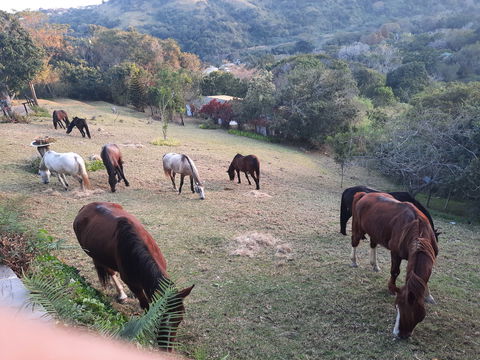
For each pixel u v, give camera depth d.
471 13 111.69
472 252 9.42
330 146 30.73
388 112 31.75
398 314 5.05
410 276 4.80
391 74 56.53
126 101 48.12
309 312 5.82
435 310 6.02
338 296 6.32
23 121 24.94
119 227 4.61
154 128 30.95
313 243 9.01
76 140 20.23
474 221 15.61
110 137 22.75
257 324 5.46
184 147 22.84
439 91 27.70
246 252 7.99
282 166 22.31
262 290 6.43
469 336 5.38
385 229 6.01
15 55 33.28
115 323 4.14
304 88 32.06
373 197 6.61
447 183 16.73
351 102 31.89
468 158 17.27
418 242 5.11
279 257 7.92
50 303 3.21
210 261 7.55
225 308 5.82
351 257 7.54
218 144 26.59
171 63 65.75
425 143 18.44
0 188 11.04
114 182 12.05
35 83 44.06
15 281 4.13
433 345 5.11
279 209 12.02
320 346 5.04
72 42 65.44
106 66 65.31
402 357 4.84
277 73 50.59
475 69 61.22
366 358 4.82
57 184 12.24
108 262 4.85
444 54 68.25
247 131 36.72
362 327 5.47
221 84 52.22
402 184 21.81
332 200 14.81
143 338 3.09
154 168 16.06
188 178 15.32
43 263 5.05
